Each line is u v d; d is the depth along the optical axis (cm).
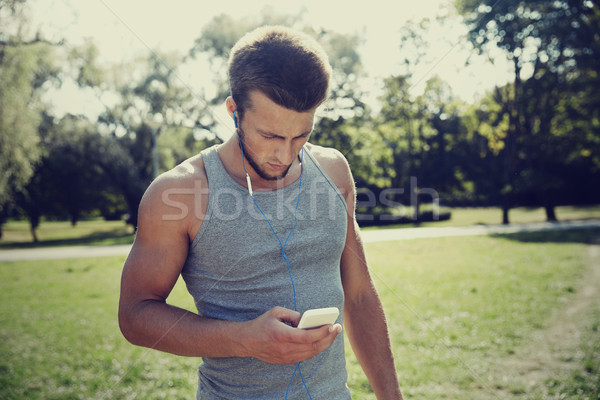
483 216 828
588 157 956
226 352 71
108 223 1703
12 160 1101
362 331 94
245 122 73
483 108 603
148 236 75
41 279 705
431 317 386
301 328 68
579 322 377
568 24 794
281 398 78
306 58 68
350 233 94
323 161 90
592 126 916
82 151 1430
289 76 67
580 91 877
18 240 1449
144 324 73
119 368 307
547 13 773
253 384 79
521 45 741
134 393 258
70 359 343
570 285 512
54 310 512
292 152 75
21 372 318
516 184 861
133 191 1527
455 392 249
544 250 695
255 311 77
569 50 838
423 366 281
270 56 68
